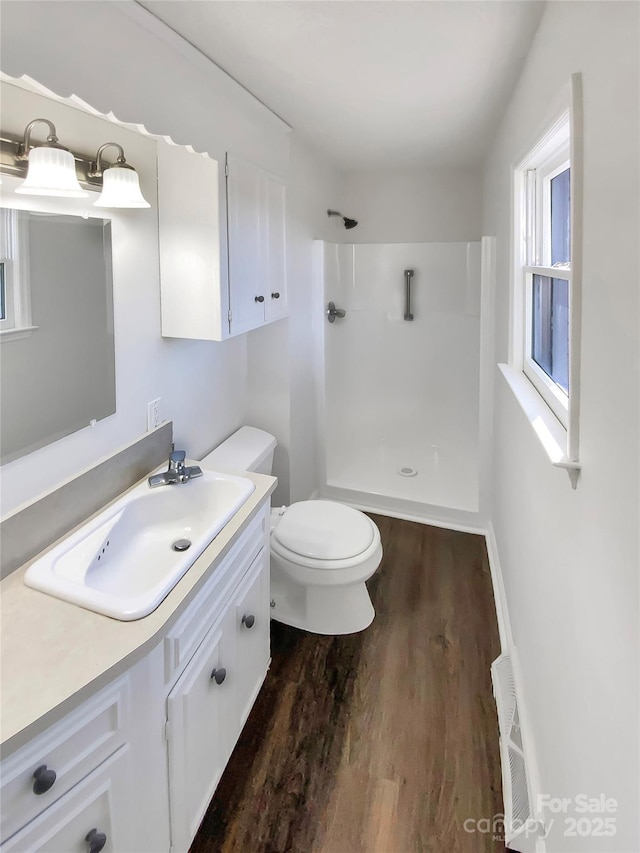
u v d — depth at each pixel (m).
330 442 3.57
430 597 2.53
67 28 1.17
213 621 1.40
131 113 1.38
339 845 1.44
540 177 1.91
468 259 3.40
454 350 3.55
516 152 1.95
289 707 1.88
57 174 1.19
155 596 1.16
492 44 1.61
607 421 0.92
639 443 0.77
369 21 1.46
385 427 3.79
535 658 1.58
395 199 3.55
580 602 1.08
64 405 1.43
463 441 3.65
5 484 1.26
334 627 2.25
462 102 2.13
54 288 1.37
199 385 2.25
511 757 1.62
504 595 2.35
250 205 2.05
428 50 1.65
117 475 1.65
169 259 1.83
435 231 3.54
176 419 2.05
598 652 0.95
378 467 3.66
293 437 2.90
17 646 1.03
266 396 2.82
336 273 3.48
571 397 1.10
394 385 3.72
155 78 1.46
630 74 0.81
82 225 1.46
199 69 1.67
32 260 1.30
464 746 1.73
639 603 0.76
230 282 1.89
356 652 2.16
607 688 0.90
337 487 3.44
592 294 1.01
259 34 1.53
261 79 1.86
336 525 2.26
